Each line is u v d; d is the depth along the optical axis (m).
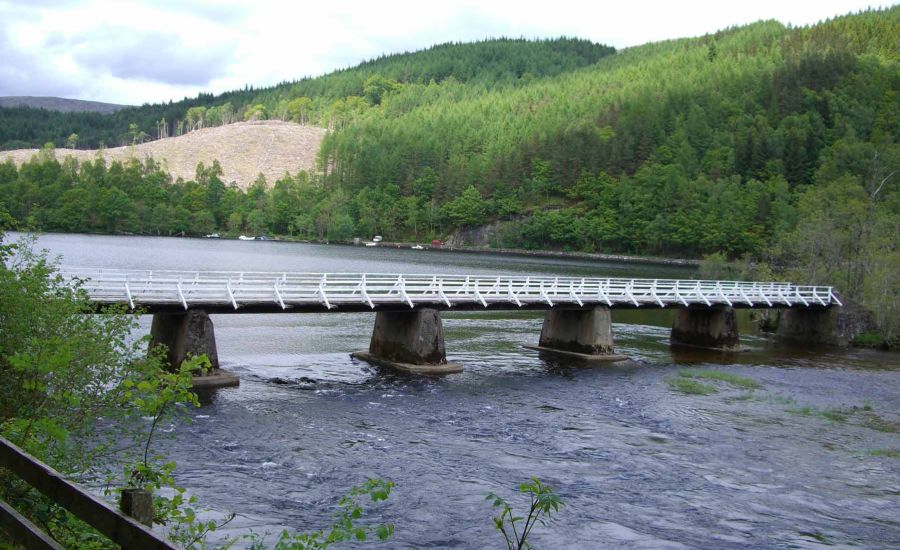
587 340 36.66
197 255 98.94
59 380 10.10
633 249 137.38
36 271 11.58
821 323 47.88
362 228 172.25
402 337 32.06
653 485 17.52
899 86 158.88
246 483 16.09
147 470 7.45
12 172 171.00
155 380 7.94
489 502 15.72
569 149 158.62
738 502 16.64
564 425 22.84
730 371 34.81
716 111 166.25
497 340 42.03
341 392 26.20
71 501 4.45
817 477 18.73
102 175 179.00
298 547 6.73
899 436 23.17
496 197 161.38
